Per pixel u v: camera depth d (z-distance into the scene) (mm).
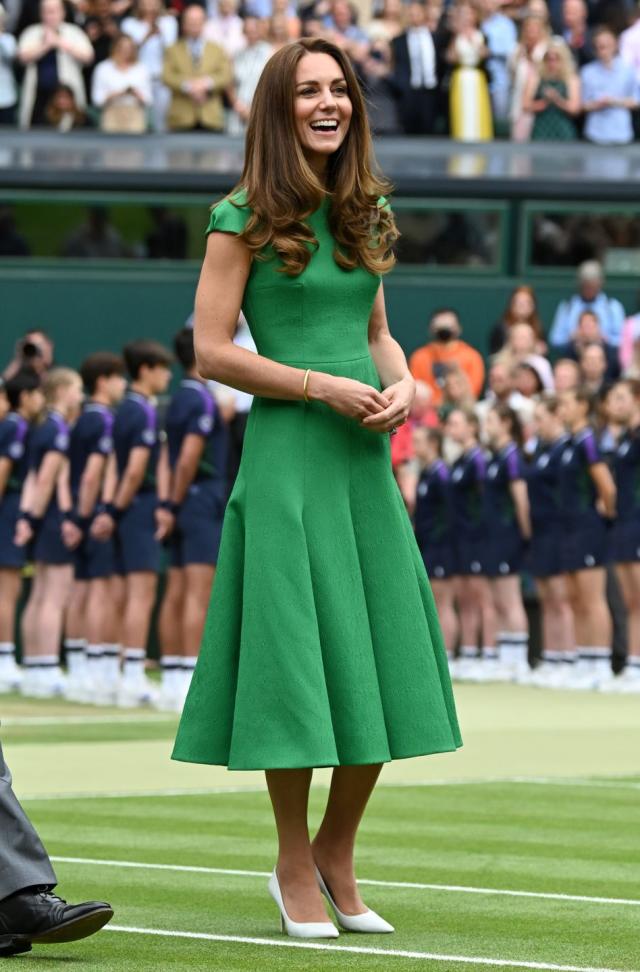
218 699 17875
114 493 44125
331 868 18203
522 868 22125
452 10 69250
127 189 58781
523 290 58969
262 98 18172
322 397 17781
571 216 61719
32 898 16047
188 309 59438
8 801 16203
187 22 67500
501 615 53938
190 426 41188
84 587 48375
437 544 55250
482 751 35938
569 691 50500
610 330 60844
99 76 67812
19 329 58562
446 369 57594
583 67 70750
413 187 60844
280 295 18156
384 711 17859
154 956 16438
